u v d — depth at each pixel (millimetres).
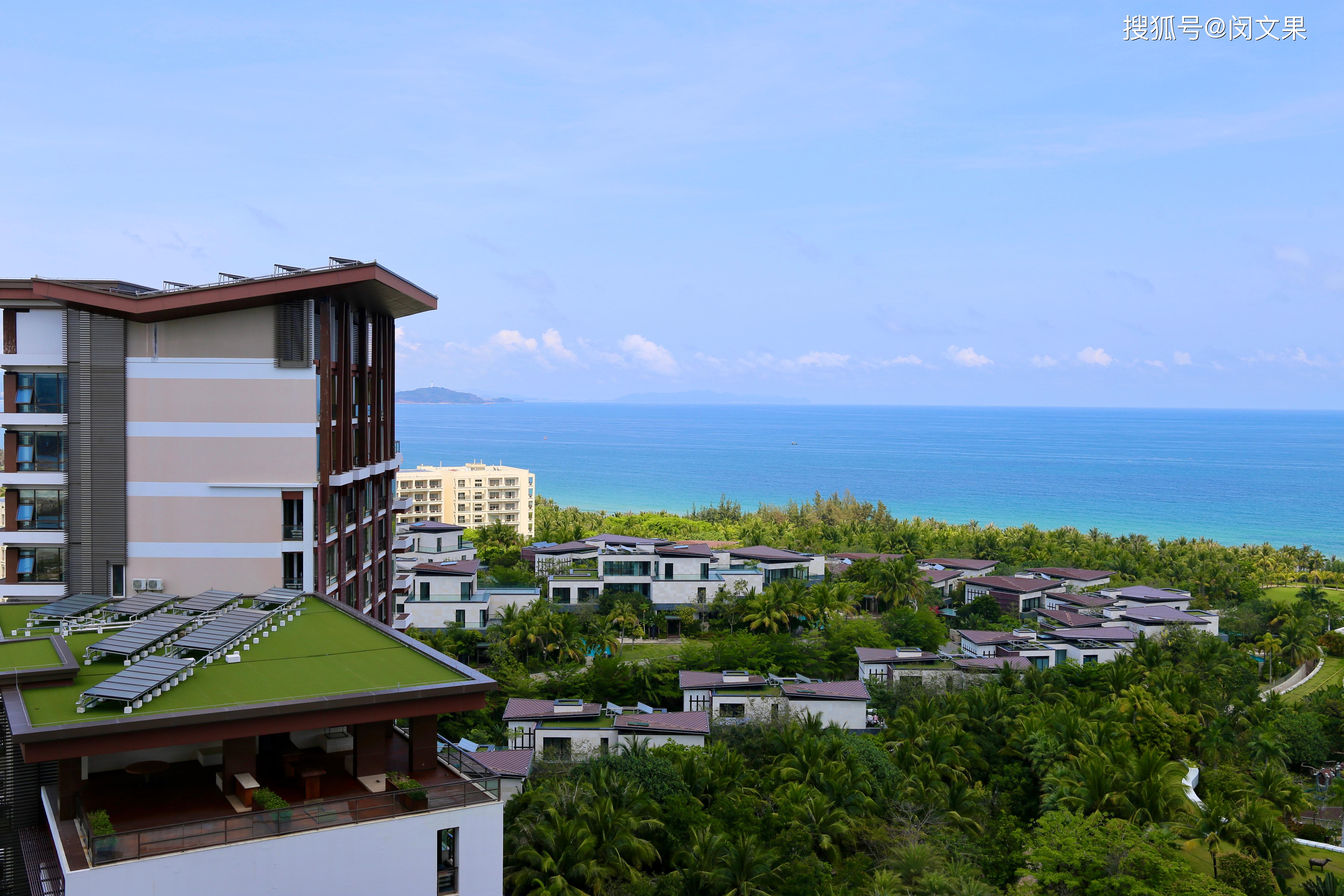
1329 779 80500
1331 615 132000
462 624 105375
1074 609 126438
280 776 29234
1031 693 82250
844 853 53938
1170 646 100875
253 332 46000
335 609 41656
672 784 57031
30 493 46250
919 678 85188
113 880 22547
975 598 135000
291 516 46500
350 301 50469
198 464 45969
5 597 45688
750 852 47031
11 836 29141
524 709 72125
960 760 66062
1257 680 101375
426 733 29797
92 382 45469
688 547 128625
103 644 32906
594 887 44500
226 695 28016
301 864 24594
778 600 112375
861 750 64250
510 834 47625
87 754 24625
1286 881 53625
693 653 97125
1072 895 46844
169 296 43969
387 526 59375
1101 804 57094
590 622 107188
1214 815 56000
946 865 50219
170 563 46062
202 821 24203
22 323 46031
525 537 185250
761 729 70750
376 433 56938
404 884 25828
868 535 182000
